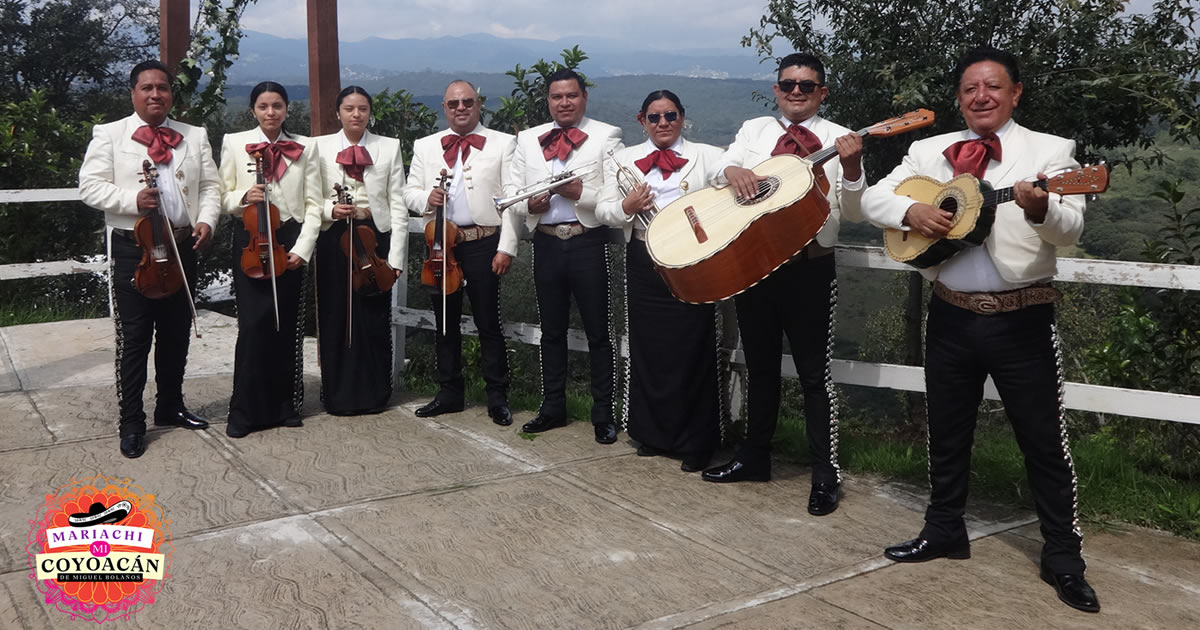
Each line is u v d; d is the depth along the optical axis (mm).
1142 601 3238
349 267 5395
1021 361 3297
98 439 5027
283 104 5160
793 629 3039
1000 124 3314
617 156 4770
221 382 6320
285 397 5332
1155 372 4969
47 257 9836
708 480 4508
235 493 4277
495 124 8055
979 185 3178
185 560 3551
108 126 4758
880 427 6570
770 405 4457
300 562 3543
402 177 5582
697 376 4629
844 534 3865
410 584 3365
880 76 5523
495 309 5488
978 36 5531
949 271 3402
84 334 7562
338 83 6238
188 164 4848
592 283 5066
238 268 5137
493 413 5539
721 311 5020
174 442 5016
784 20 5957
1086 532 3855
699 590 3328
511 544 3732
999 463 4539
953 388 3477
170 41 7477
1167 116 5012
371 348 5609
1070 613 3152
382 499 4223
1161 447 4730
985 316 3320
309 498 4227
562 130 4988
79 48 19703
